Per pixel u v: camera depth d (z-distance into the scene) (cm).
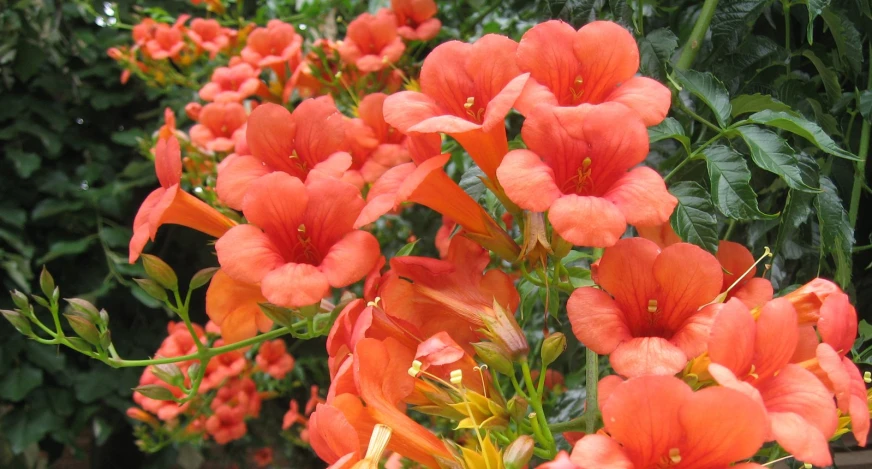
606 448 42
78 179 137
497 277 54
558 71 51
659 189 48
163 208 57
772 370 46
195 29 110
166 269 62
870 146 71
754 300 53
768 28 73
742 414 41
